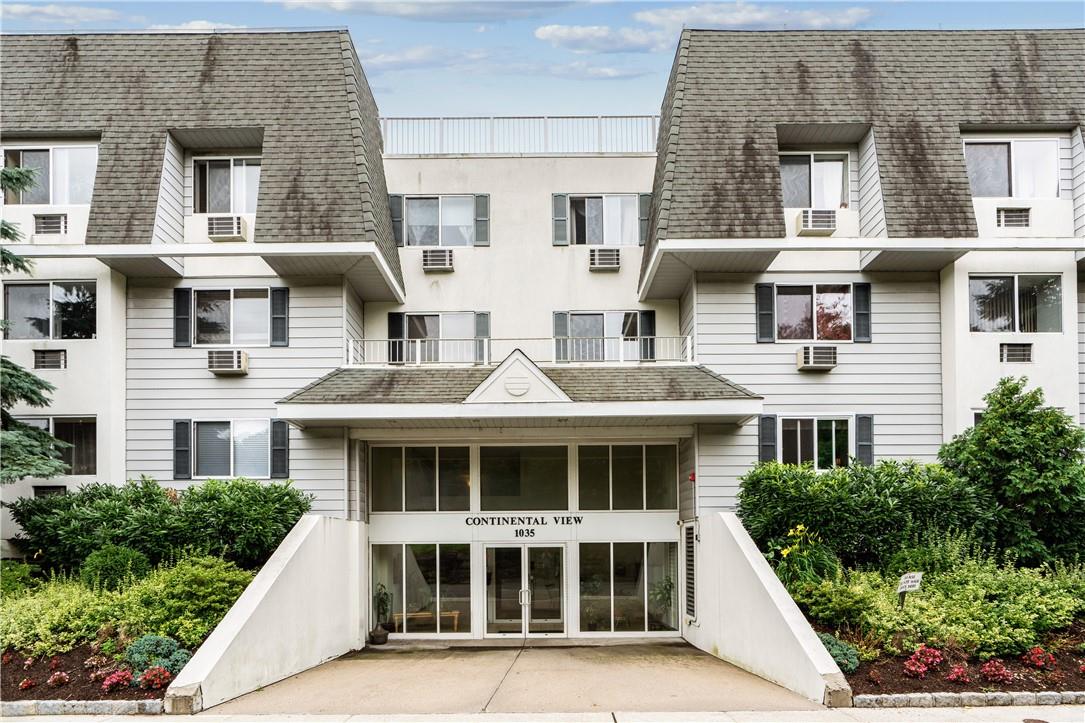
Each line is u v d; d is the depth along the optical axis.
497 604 20.77
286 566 14.99
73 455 19.66
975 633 12.94
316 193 19.59
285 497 17.84
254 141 20.78
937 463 18.75
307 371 20.03
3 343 19.56
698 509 19.36
